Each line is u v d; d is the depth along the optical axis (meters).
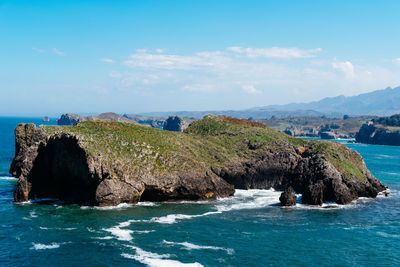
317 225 64.94
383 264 48.09
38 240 53.16
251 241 55.22
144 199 80.31
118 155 79.81
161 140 93.88
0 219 62.84
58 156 79.75
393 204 83.44
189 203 79.38
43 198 79.94
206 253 49.75
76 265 45.06
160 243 53.03
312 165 93.19
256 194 90.94
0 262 45.56
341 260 49.09
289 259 48.84
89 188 76.56
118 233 56.75
